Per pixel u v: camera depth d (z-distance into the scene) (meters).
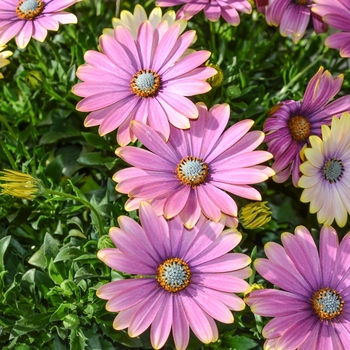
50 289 0.31
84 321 0.31
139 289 0.26
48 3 0.32
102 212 0.33
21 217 0.36
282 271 0.27
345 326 0.28
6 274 0.34
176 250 0.27
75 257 0.30
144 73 0.29
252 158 0.28
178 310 0.27
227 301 0.26
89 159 0.35
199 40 0.42
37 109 0.40
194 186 0.28
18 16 0.32
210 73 0.29
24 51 0.41
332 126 0.29
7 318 0.32
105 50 0.30
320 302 0.27
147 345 0.32
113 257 0.26
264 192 0.35
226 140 0.28
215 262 0.27
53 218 0.36
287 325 0.27
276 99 0.38
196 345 0.31
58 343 0.31
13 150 0.37
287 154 0.31
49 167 0.36
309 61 0.44
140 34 0.30
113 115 0.29
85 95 0.29
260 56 0.40
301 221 0.37
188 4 0.33
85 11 0.40
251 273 0.27
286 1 0.35
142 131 0.28
